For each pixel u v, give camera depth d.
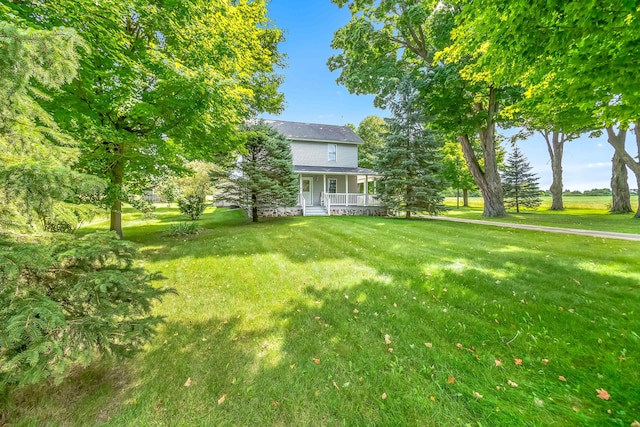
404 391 2.09
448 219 14.39
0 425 1.76
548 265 5.13
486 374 2.26
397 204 15.12
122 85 5.46
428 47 14.29
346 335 2.91
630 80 3.72
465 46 5.87
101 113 6.19
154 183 9.82
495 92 13.37
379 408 1.93
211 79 6.01
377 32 13.60
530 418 1.80
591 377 2.17
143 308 2.31
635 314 3.18
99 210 2.19
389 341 2.78
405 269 5.08
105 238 2.13
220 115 6.85
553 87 5.46
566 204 27.09
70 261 2.02
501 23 3.79
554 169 23.89
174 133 7.20
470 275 4.64
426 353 2.57
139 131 7.30
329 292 4.08
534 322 3.11
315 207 17.44
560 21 3.35
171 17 5.95
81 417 1.85
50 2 4.31
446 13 11.72
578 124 9.42
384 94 15.00
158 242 8.02
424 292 4.05
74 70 1.79
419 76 13.78
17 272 1.46
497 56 4.55
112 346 2.02
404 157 15.04
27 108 1.74
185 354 2.58
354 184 20.25
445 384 2.16
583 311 3.31
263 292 4.11
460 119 14.41
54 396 2.01
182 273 5.02
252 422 1.83
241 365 2.42
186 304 3.71
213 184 14.51
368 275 4.80
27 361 1.41
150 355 2.55
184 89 5.71
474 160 16.12
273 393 2.08
